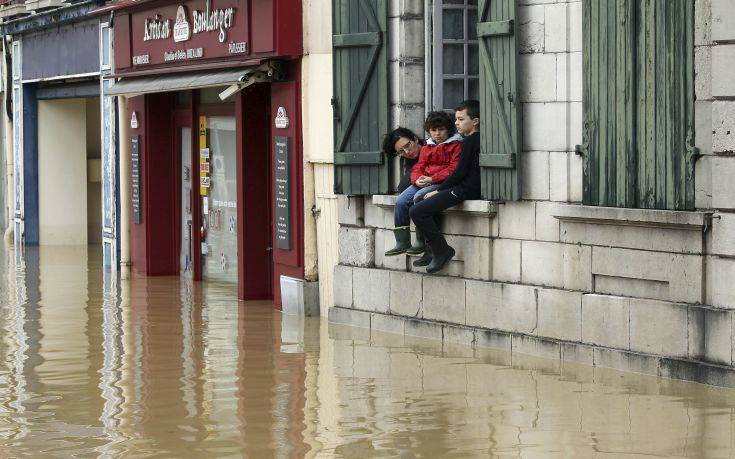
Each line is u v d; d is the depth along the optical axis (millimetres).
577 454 12789
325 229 23406
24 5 40281
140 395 16266
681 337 16203
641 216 16625
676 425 13836
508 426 14047
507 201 18984
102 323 22750
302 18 23844
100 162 42906
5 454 13367
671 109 16422
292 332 21516
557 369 17219
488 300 19297
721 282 15781
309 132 23656
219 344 20234
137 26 30188
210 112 29000
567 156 18078
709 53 15945
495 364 17781
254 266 26156
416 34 21297
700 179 16156
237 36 25391
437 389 16141
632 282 17062
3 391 16641
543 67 18422
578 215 17594
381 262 21812
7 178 43781
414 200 19953
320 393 16125
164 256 31312
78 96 38094
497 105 18969
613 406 14836
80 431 14344
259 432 14117
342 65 22266
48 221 42062
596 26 17406
